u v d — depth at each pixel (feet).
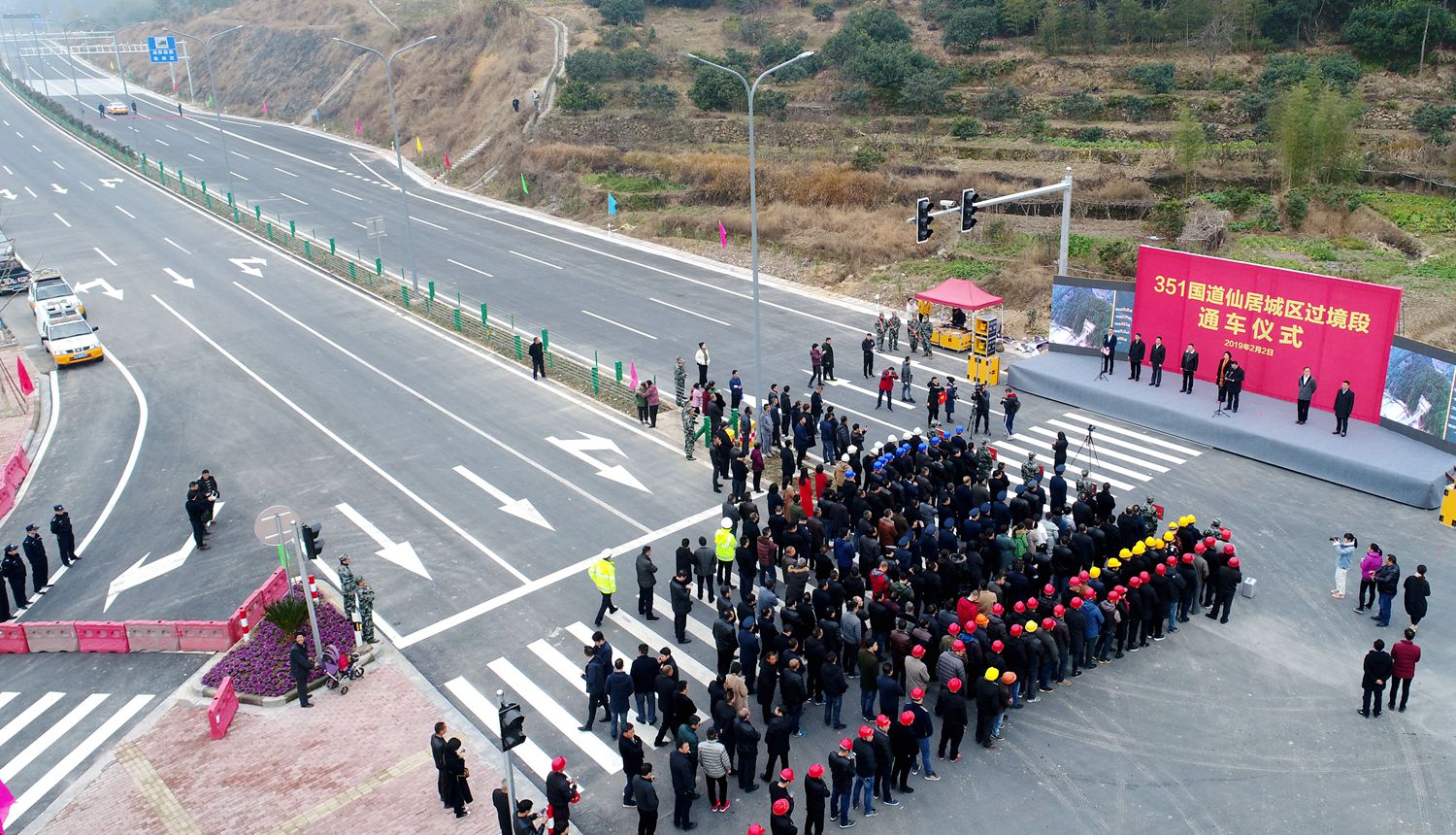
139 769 56.03
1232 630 66.95
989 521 71.46
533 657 65.57
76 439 101.71
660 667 55.16
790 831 46.34
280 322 135.23
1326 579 72.18
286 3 391.04
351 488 89.61
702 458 94.43
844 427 88.74
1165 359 104.83
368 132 276.41
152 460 96.48
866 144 195.72
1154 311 104.17
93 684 64.44
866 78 221.46
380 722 59.57
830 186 177.99
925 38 245.86
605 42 256.32
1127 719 58.70
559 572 75.61
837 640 59.16
